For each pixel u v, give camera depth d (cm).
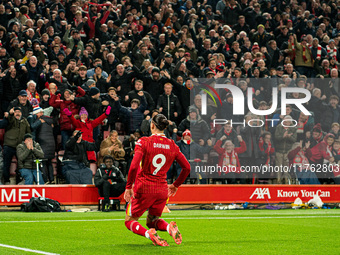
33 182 1550
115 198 1507
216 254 702
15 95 1762
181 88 1864
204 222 1191
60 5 2350
